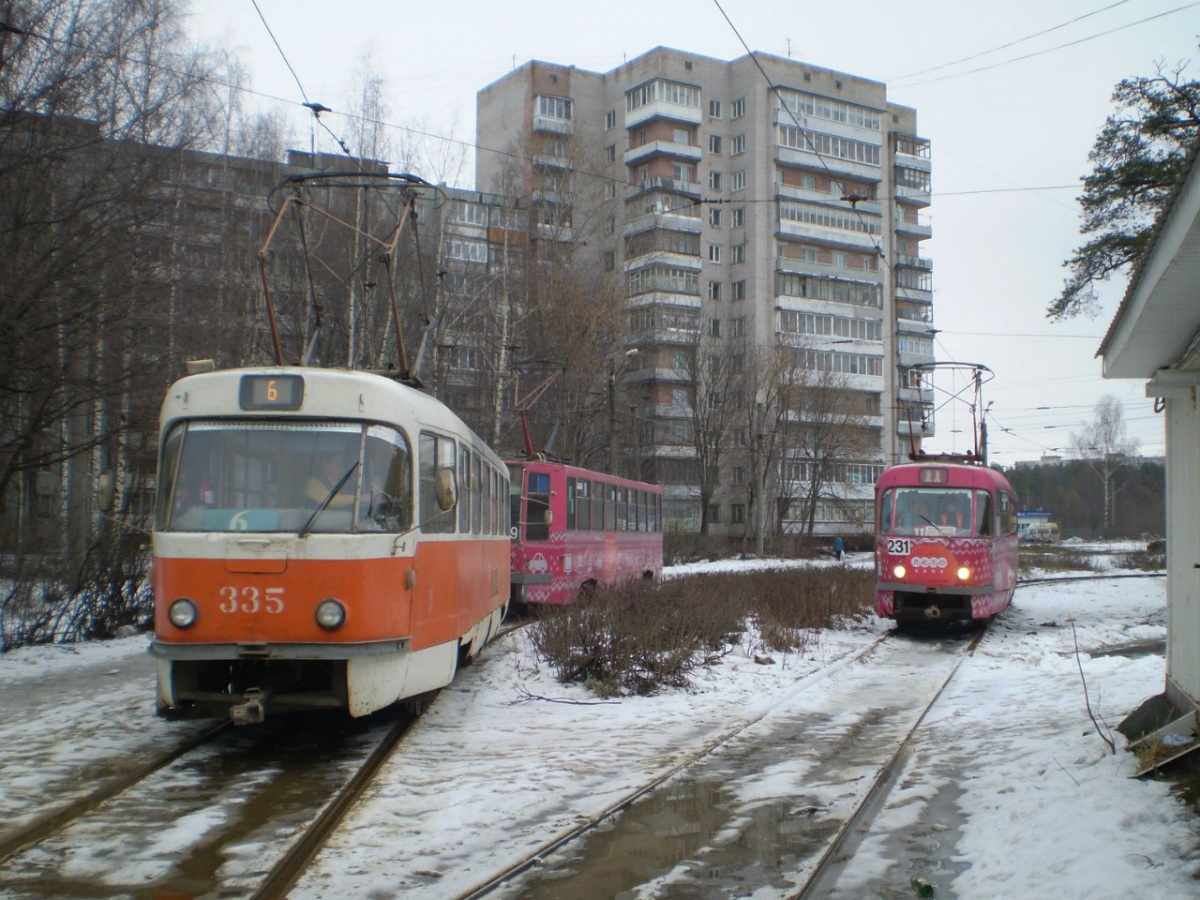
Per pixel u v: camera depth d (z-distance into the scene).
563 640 12.20
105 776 7.54
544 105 63.62
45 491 20.81
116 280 16.17
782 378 55.44
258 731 9.21
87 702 10.56
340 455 8.26
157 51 20.56
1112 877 4.82
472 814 6.61
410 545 8.47
